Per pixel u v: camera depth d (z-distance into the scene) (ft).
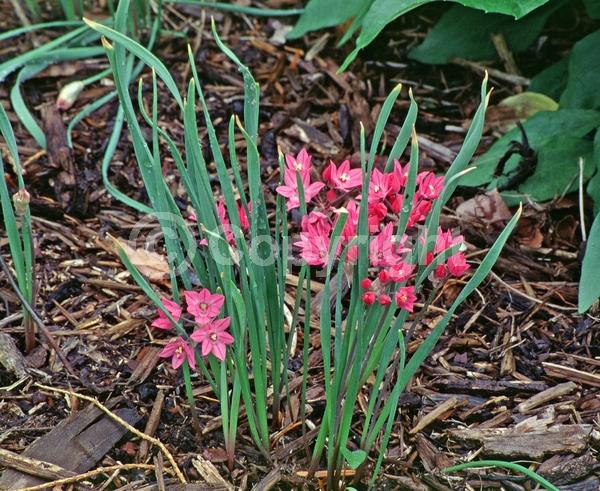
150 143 3.82
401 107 4.01
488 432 3.06
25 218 3.08
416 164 2.64
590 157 3.60
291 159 2.80
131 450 3.03
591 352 3.27
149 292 2.72
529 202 3.61
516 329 3.33
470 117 3.99
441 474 2.98
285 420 3.08
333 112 4.00
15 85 3.89
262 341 2.87
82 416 3.07
